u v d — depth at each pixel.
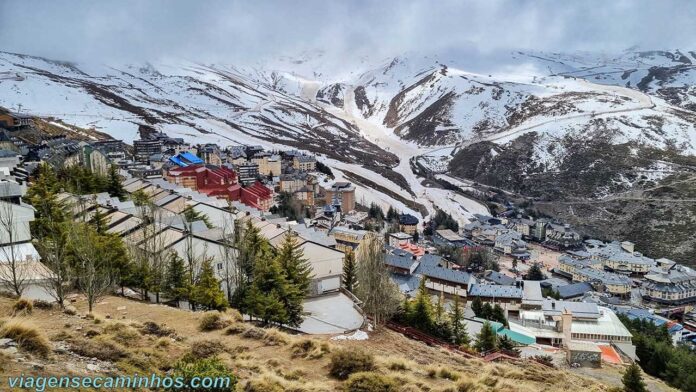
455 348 57.22
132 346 27.25
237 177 197.50
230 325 37.06
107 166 136.75
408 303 69.44
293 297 54.28
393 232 185.38
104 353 23.62
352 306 64.88
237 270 61.03
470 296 114.38
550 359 67.69
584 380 45.94
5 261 47.19
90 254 45.03
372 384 27.39
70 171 100.38
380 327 56.28
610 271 178.88
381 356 37.44
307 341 34.91
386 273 66.25
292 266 60.75
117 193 98.50
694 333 120.25
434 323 66.94
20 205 59.38
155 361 24.91
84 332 26.98
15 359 19.30
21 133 195.12
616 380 60.56
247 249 61.25
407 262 126.81
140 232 66.75
